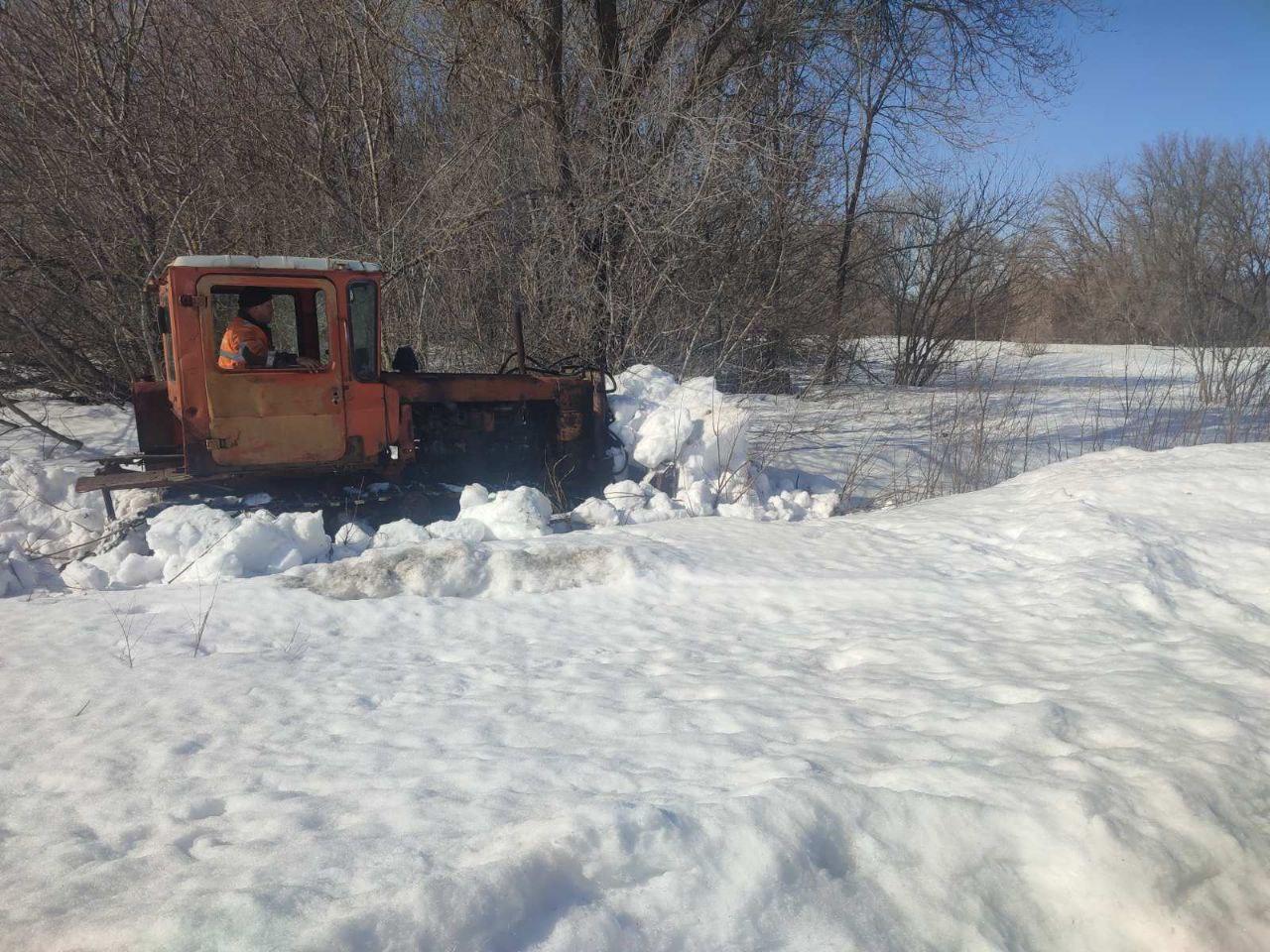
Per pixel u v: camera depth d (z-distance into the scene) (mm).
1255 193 34969
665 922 2156
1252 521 6027
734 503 8953
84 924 2127
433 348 13078
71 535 7672
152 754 3500
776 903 2234
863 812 2537
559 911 2158
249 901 2076
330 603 5660
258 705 4043
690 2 13195
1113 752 2871
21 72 11109
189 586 6098
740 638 4930
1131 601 4777
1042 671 3883
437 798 2912
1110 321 38312
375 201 12930
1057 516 6434
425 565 6016
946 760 2943
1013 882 2354
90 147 11289
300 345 7711
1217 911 2232
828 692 3855
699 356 13648
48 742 3668
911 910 2268
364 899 2076
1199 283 29750
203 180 12352
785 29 13727
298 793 3107
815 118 14258
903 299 19688
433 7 13070
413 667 4586
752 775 2922
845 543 6598
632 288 12906
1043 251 34375
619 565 6105
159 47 12344
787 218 13820
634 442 9289
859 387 16656
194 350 7094
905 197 18766
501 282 13102
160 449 8016
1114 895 2273
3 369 12156
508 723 3725
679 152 12773
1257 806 2564
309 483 7777
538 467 8953
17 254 11586
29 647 4902
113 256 11570
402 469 7914
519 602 5754
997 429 12320
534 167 13375
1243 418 12695
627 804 2582
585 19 13633
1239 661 3754
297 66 13547
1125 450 8320
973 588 5367
